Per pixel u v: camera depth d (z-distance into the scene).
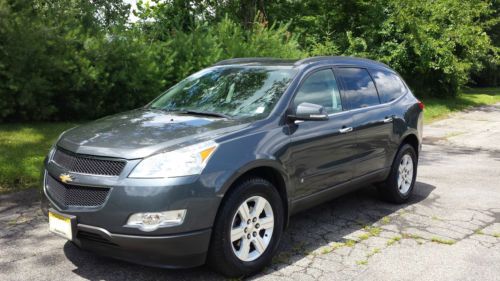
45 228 4.91
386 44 18.50
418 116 6.40
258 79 4.87
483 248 4.64
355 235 4.95
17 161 6.74
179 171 3.50
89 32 10.47
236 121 4.19
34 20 9.28
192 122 4.18
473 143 11.95
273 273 4.00
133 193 3.44
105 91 10.20
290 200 4.36
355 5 18.73
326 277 3.94
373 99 5.70
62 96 10.11
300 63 5.01
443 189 6.98
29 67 9.23
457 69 18.88
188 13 15.82
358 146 5.20
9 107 9.29
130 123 4.25
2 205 5.57
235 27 13.22
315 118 4.26
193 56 11.52
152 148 3.61
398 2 18.23
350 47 18.11
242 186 3.79
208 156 3.64
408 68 19.77
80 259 4.18
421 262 4.28
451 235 5.00
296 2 20.11
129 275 3.89
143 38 10.92
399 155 5.98
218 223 3.65
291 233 4.98
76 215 3.60
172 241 3.45
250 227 3.88
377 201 6.24
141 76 10.48
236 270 3.79
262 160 3.94
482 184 7.34
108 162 3.61
